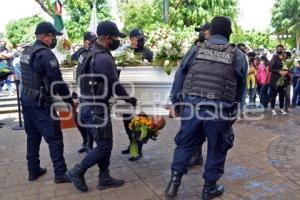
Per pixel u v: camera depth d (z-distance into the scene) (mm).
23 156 5328
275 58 8617
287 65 8633
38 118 4059
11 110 9242
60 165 4188
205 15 18484
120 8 20234
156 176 4348
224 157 3631
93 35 5004
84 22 22953
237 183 4098
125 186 4074
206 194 3676
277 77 8570
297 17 40156
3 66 7574
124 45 5551
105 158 3889
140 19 18344
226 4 19969
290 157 5020
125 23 18859
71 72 4633
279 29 42219
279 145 5637
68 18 22922
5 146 5922
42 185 4172
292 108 9492
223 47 3477
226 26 3570
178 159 3643
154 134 4613
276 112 8805
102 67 3625
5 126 7566
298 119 7859
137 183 4148
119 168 4648
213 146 3523
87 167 3836
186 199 3723
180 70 3604
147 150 5398
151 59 4379
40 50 3906
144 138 4566
